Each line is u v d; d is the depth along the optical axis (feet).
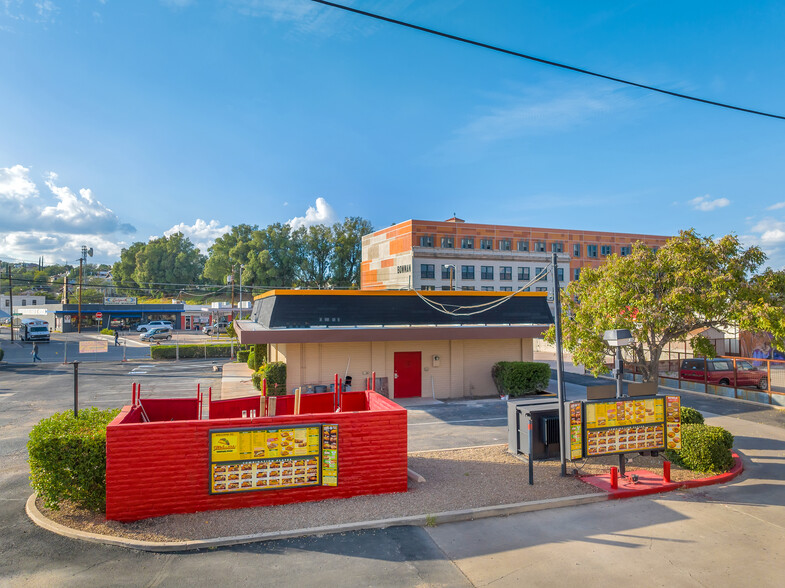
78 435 33.12
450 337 75.25
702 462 41.29
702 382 84.12
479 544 29.12
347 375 75.97
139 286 417.90
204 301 431.84
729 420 62.80
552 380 97.66
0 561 26.81
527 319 84.38
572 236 236.22
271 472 34.24
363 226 351.67
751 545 28.91
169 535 29.50
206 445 33.22
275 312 71.67
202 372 112.16
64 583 24.58
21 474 41.83
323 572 25.82
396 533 30.50
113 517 31.68
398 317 77.20
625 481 39.19
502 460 45.01
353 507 33.71
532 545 28.99
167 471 32.60
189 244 450.71
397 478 36.55
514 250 224.74
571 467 42.68
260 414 42.39
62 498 32.83
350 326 74.13
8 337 216.74
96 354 153.89
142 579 25.00
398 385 78.59
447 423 62.28
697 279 46.14
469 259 214.28
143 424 32.27
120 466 31.86
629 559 27.27
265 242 353.92
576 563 26.84
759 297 45.47
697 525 31.78
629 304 48.24
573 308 52.95
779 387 83.66
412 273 207.00
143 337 198.80
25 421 62.59
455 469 42.22
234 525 30.86
